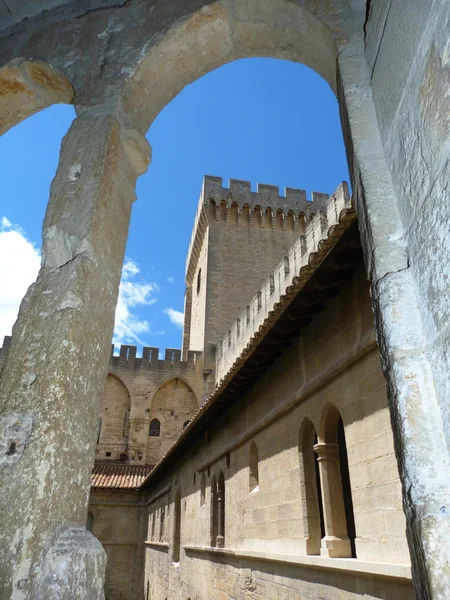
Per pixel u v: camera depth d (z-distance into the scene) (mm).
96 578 2660
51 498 2676
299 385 10758
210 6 4516
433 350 2189
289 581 9977
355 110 3217
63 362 3016
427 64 2311
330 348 9484
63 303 3240
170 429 38344
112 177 4043
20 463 2676
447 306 2066
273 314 10188
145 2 5020
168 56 4734
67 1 5441
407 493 2104
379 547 7121
